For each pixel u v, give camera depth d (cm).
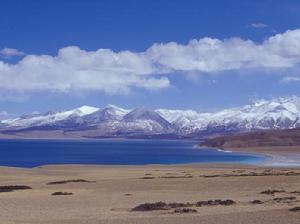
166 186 6356
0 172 9469
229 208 4075
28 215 3919
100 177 8638
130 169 11381
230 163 14762
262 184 6331
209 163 14712
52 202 4900
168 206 4262
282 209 3831
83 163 15988
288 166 13650
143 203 4672
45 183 7244
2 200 5081
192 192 5672
